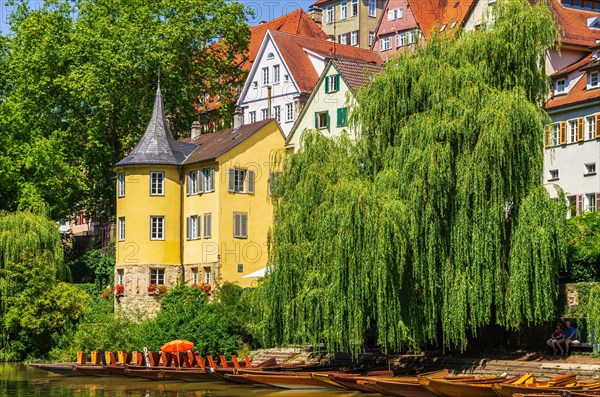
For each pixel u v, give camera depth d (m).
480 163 43.34
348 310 43.44
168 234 71.25
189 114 85.44
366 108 47.81
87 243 91.94
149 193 71.19
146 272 70.50
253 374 47.75
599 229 50.88
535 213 43.34
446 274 43.84
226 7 85.62
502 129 43.09
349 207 43.28
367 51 95.50
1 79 84.12
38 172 76.44
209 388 48.12
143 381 51.50
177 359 51.94
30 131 78.94
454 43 47.19
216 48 87.75
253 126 72.94
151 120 73.94
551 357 45.78
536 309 43.12
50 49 80.69
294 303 45.75
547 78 47.28
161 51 80.38
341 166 46.75
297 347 50.22
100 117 80.38
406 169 44.16
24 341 63.94
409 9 98.75
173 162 71.69
